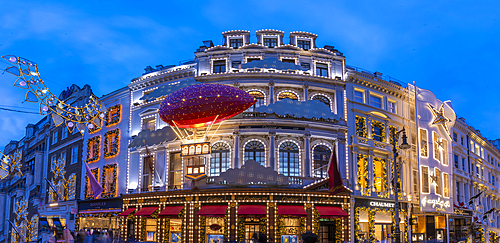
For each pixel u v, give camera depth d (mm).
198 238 34781
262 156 35625
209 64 39031
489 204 61344
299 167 35688
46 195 54250
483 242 50156
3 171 43344
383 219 38281
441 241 42531
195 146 35812
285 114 35406
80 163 47906
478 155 58906
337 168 33656
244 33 40156
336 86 38500
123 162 42219
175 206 36375
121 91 44125
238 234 33656
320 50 39375
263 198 34031
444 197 43094
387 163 40031
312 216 34219
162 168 38750
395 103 42344
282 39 40281
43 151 59625
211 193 34688
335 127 36969
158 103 40281
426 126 43312
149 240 38062
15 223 62188
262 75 37219
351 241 35000
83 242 35062
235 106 31250
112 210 41375
